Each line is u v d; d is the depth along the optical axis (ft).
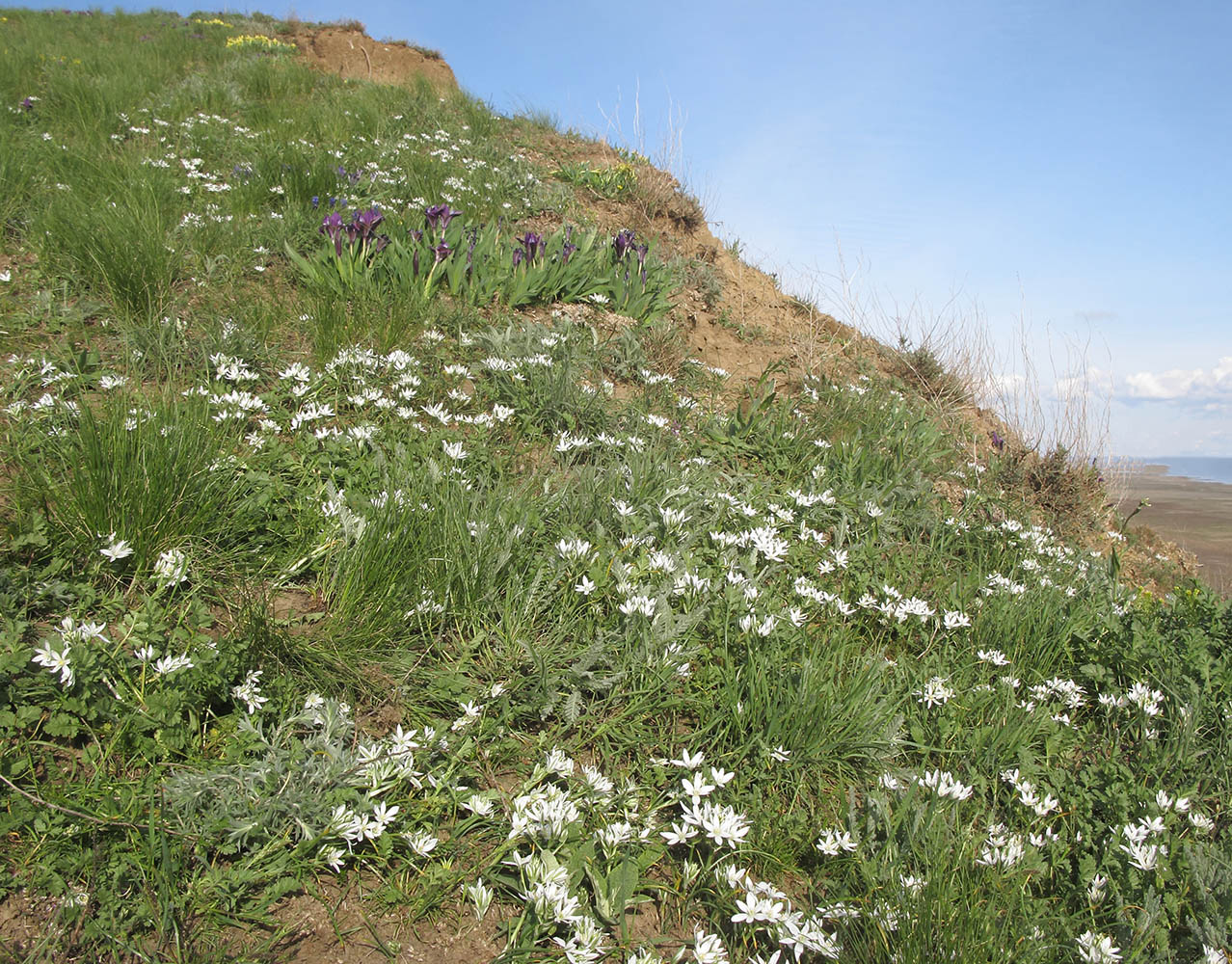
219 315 15.46
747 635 9.43
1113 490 23.39
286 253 19.61
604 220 31.12
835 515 14.97
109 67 38.01
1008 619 11.96
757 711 8.50
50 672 6.61
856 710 8.79
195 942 5.43
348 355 14.55
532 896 6.00
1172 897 7.09
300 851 6.07
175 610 8.25
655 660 8.86
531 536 10.64
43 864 5.48
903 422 20.86
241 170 25.17
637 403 17.15
